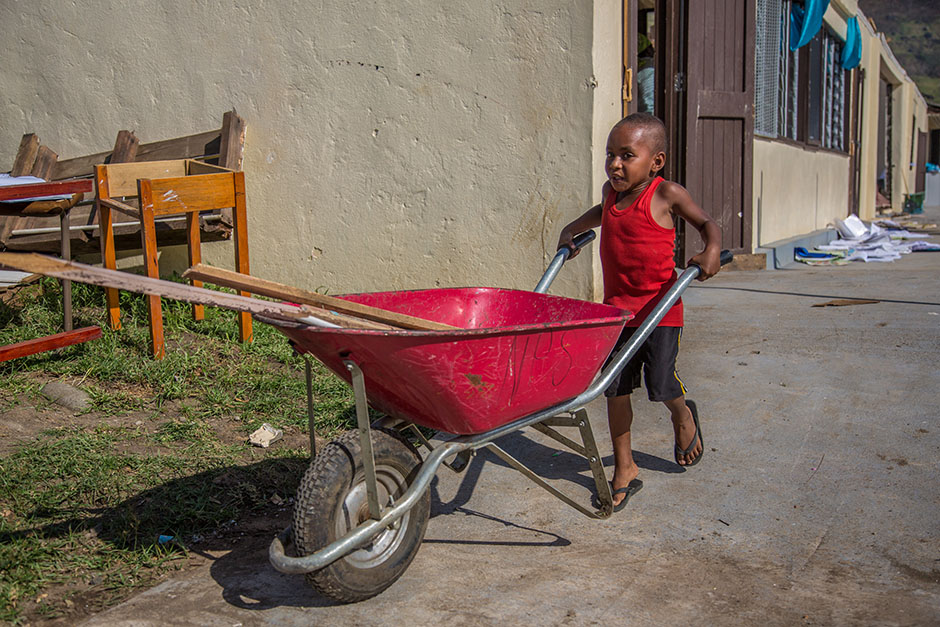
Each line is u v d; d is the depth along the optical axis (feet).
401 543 8.87
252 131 21.31
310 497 7.97
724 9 27.37
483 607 8.54
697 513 10.72
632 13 19.20
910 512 10.43
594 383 9.73
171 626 8.24
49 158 23.32
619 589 8.87
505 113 18.35
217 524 10.59
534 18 17.72
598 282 18.31
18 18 23.93
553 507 11.10
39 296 19.51
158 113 22.65
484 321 10.98
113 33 22.80
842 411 13.97
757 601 8.54
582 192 17.78
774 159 34.68
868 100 55.62
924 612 8.21
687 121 26.78
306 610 8.54
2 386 14.47
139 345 16.80
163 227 19.24
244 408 14.42
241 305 7.38
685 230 26.91
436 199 19.43
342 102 20.13
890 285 24.84
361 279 20.68
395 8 19.13
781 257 32.42
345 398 14.80
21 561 9.21
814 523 10.29
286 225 21.30
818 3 36.78
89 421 13.61
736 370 16.30
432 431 13.96
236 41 21.15
